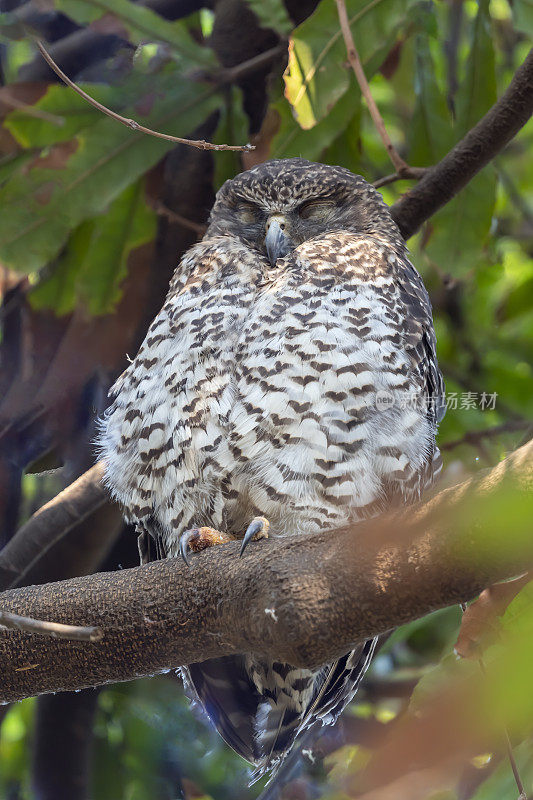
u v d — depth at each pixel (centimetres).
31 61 1006
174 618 533
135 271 940
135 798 989
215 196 941
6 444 926
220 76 891
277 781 840
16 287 995
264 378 690
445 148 967
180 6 1014
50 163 861
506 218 1289
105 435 773
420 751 257
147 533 786
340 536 493
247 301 745
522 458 421
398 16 812
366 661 756
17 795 1064
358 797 330
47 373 930
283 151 873
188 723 1012
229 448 696
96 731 1002
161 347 738
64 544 858
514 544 269
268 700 765
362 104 1020
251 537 596
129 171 871
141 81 885
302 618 478
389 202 1211
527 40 1220
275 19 877
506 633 393
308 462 681
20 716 1098
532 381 1158
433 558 438
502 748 500
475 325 1216
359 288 731
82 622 546
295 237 841
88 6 843
